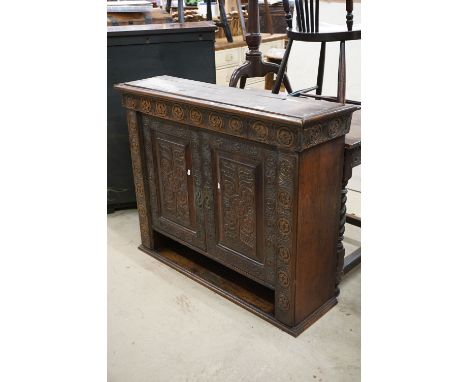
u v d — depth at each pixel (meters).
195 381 1.50
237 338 1.69
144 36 2.48
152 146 2.06
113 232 2.52
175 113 1.83
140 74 2.55
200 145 1.81
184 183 1.96
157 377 1.52
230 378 1.50
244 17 4.55
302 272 1.64
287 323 1.71
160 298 1.94
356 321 1.76
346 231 2.46
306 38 2.10
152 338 1.70
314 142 1.47
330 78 3.08
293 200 1.51
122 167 2.69
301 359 1.58
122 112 2.59
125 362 1.58
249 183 1.66
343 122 1.55
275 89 2.31
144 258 2.25
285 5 2.19
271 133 1.49
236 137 1.65
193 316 1.82
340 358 1.58
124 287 2.02
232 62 4.19
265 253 1.71
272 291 1.93
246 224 1.74
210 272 2.08
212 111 1.67
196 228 1.99
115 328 1.76
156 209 2.18
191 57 2.59
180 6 3.44
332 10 2.89
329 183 1.62
